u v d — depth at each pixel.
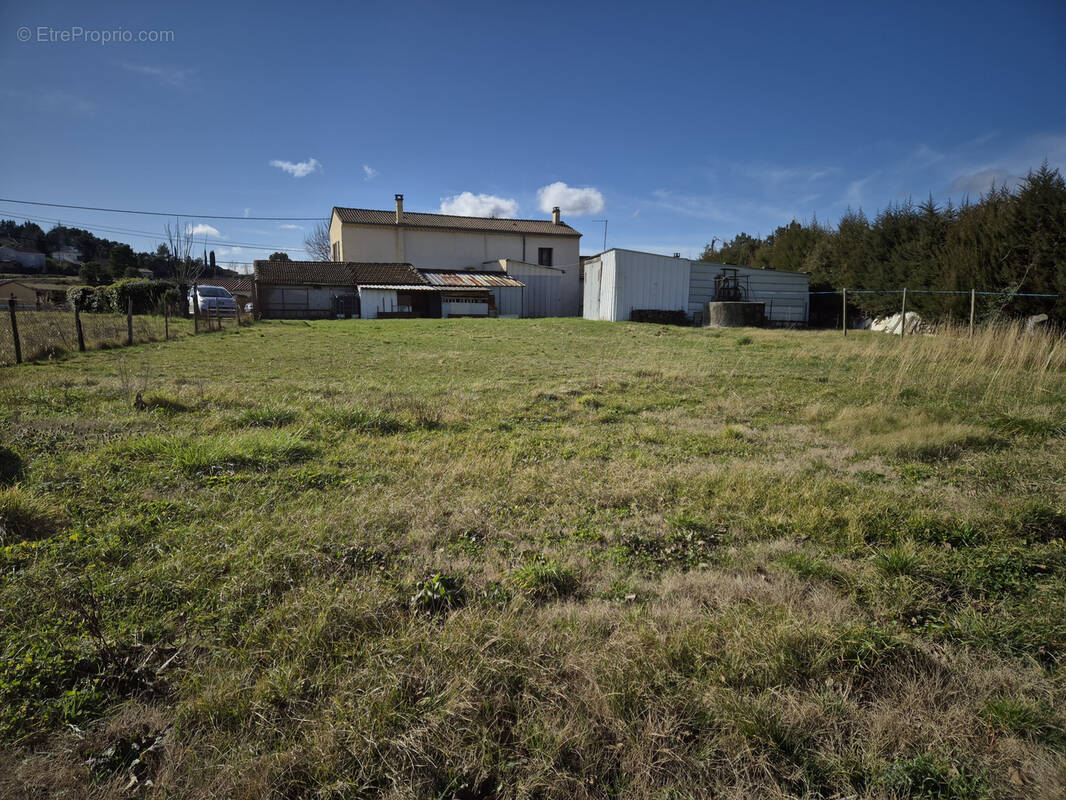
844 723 1.98
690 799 1.71
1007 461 4.81
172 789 1.69
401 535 3.33
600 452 5.10
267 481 4.12
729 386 8.60
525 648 2.24
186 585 2.65
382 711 1.91
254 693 1.99
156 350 13.13
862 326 22.67
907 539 3.27
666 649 2.23
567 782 1.75
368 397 7.47
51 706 1.95
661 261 24.95
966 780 1.77
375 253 37.56
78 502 3.57
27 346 11.08
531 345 15.29
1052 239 14.04
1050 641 2.38
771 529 3.47
